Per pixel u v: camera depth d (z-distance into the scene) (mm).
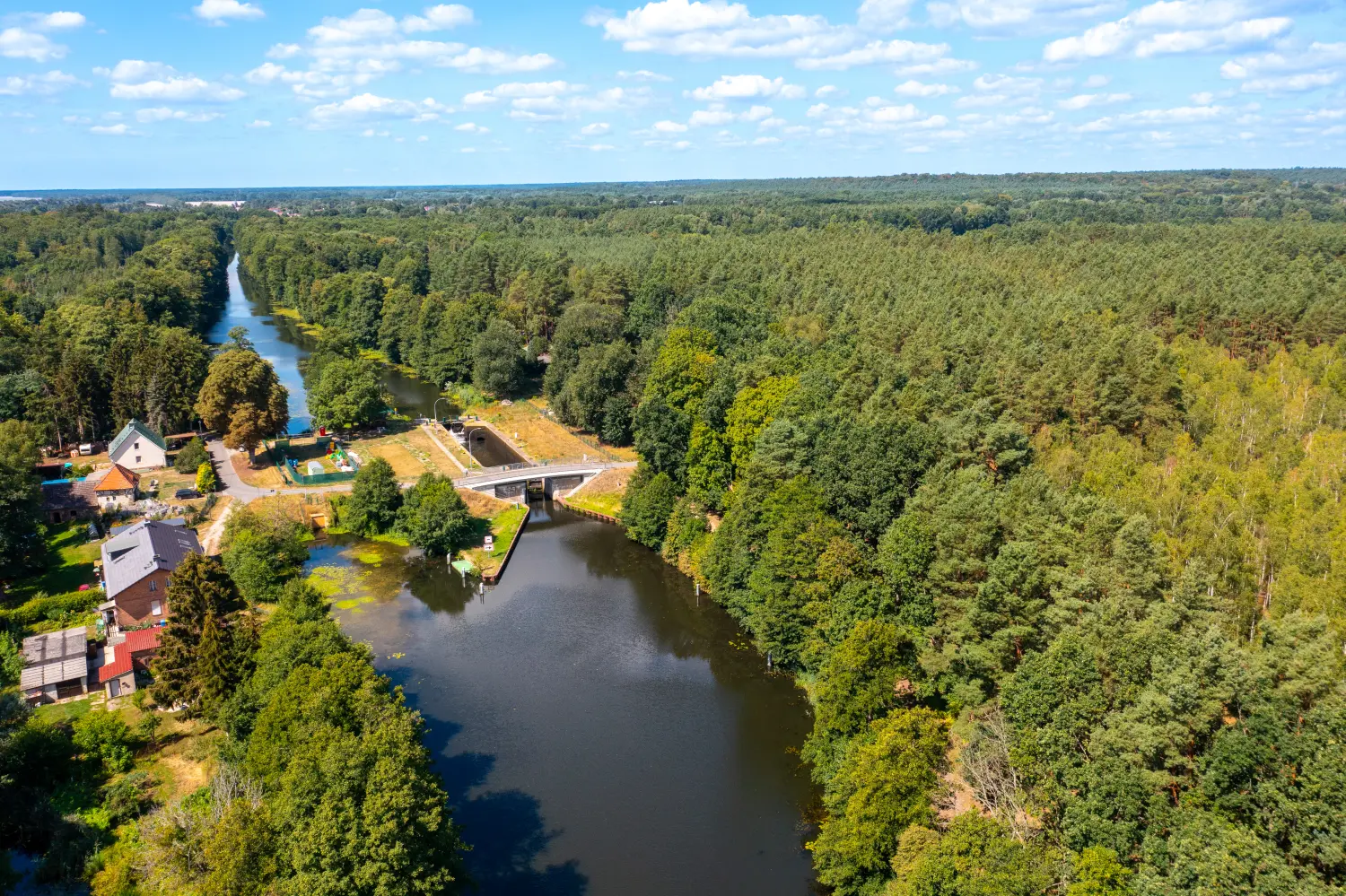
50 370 179250
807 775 84062
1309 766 53156
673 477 144375
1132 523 75812
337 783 58156
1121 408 119438
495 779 82938
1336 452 109188
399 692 75875
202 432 182125
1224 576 84562
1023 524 85312
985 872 55969
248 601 114062
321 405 184000
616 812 78812
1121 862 56594
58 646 93938
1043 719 65000
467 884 69125
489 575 126375
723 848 74625
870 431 108188
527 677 100875
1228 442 115125
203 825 64312
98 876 62688
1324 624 62906
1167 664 62656
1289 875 49281
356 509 142625
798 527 98062
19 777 72875
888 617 87312
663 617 116312
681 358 163250
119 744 79625
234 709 76750
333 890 53812
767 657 105438
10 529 113438
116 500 142000
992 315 166250
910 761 68000
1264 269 187875
